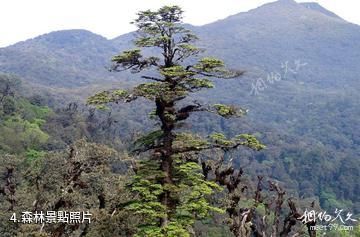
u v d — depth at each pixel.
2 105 80.81
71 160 24.47
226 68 21.08
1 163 31.31
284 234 21.45
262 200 22.66
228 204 22.09
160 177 20.52
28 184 26.12
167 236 19.56
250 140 21.11
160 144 21.56
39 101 98.31
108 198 23.53
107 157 24.80
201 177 22.20
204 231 38.94
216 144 21.25
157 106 20.84
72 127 79.94
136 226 21.48
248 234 20.55
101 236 21.94
